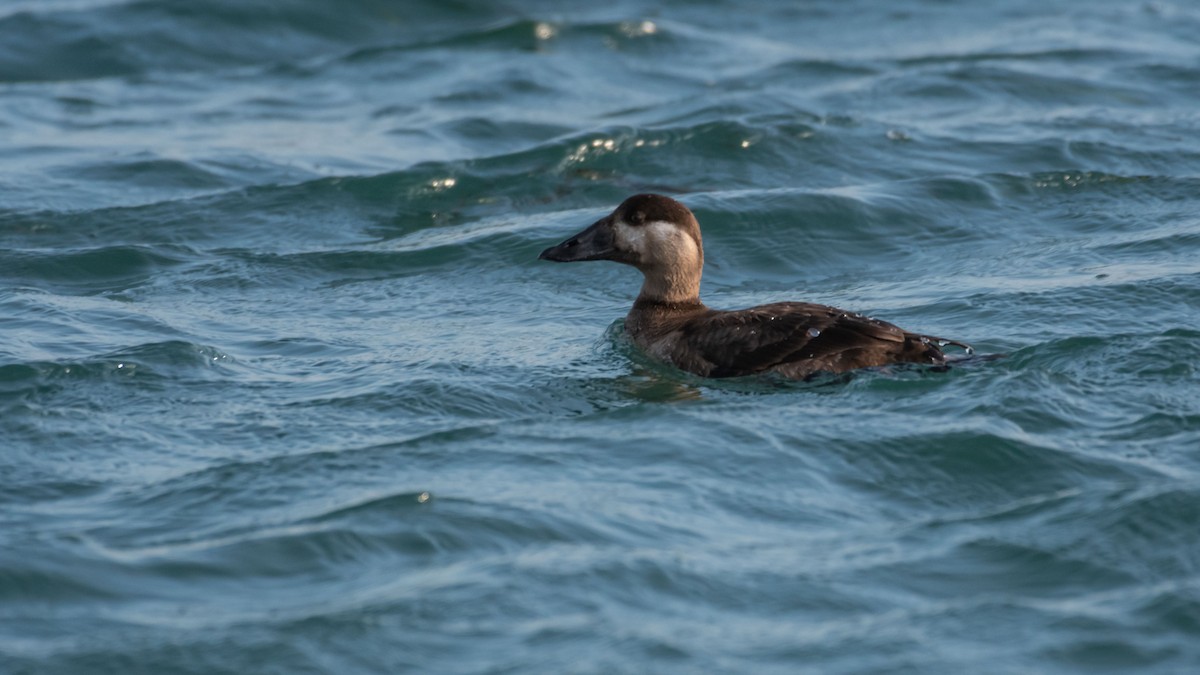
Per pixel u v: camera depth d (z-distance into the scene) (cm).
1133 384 1134
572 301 1555
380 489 987
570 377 1256
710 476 1005
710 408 1136
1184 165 1933
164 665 775
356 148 2152
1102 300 1395
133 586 860
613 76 2552
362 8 2953
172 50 2725
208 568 879
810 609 823
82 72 2636
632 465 1026
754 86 2450
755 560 881
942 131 2120
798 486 991
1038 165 1958
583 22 2798
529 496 969
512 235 1748
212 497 989
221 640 795
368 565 880
